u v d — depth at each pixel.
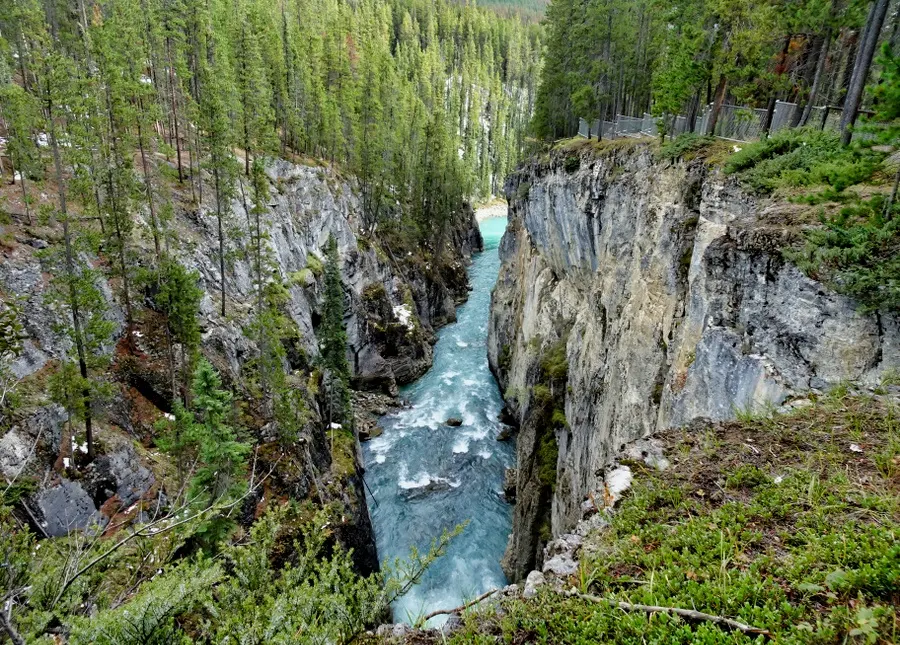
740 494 6.65
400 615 24.77
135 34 43.97
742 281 11.89
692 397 13.34
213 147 35.88
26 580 6.83
